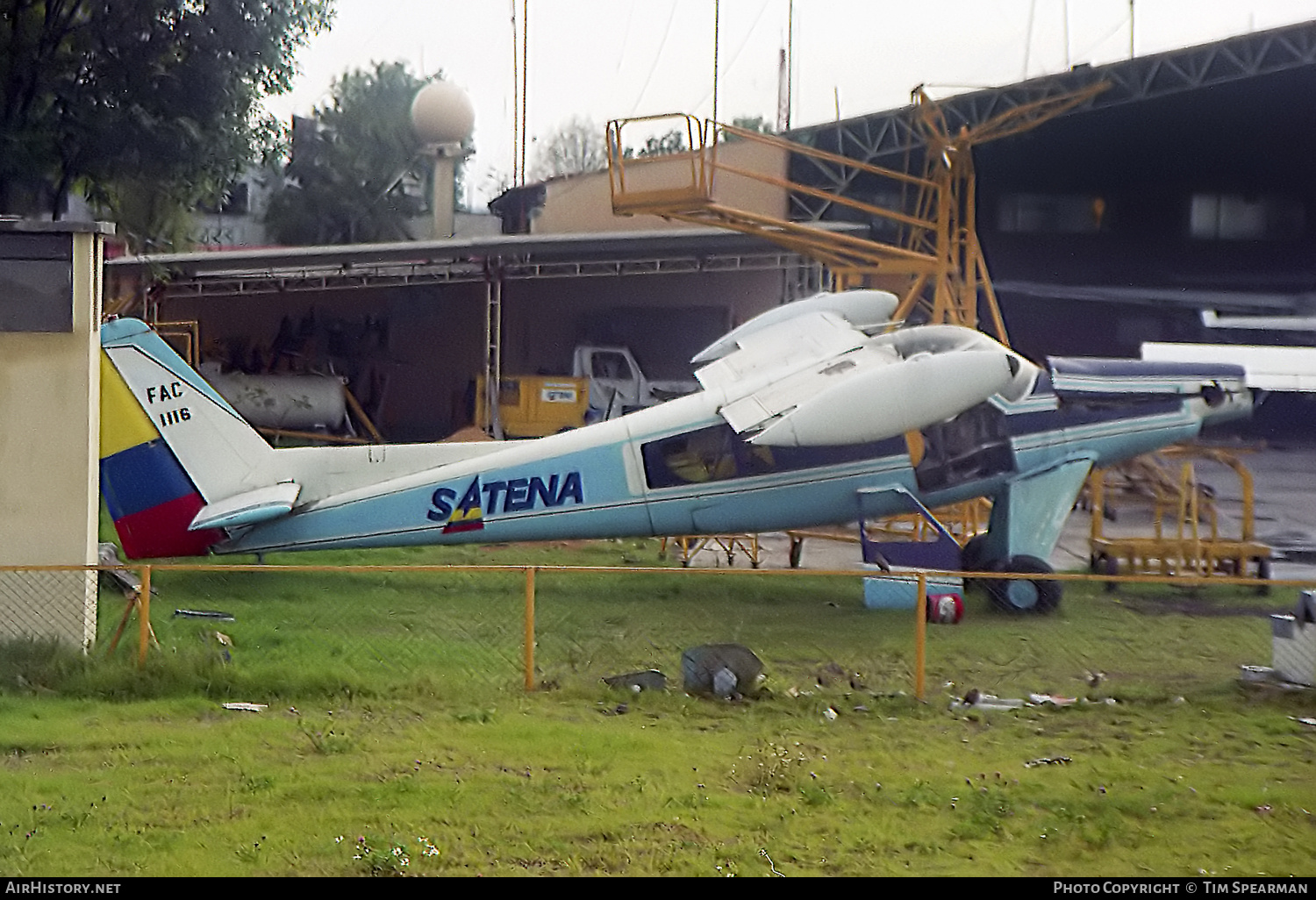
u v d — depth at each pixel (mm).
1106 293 41250
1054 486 16344
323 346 38594
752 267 34344
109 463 15953
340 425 36031
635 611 15039
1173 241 42469
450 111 44688
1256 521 23812
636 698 10602
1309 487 28891
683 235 32062
